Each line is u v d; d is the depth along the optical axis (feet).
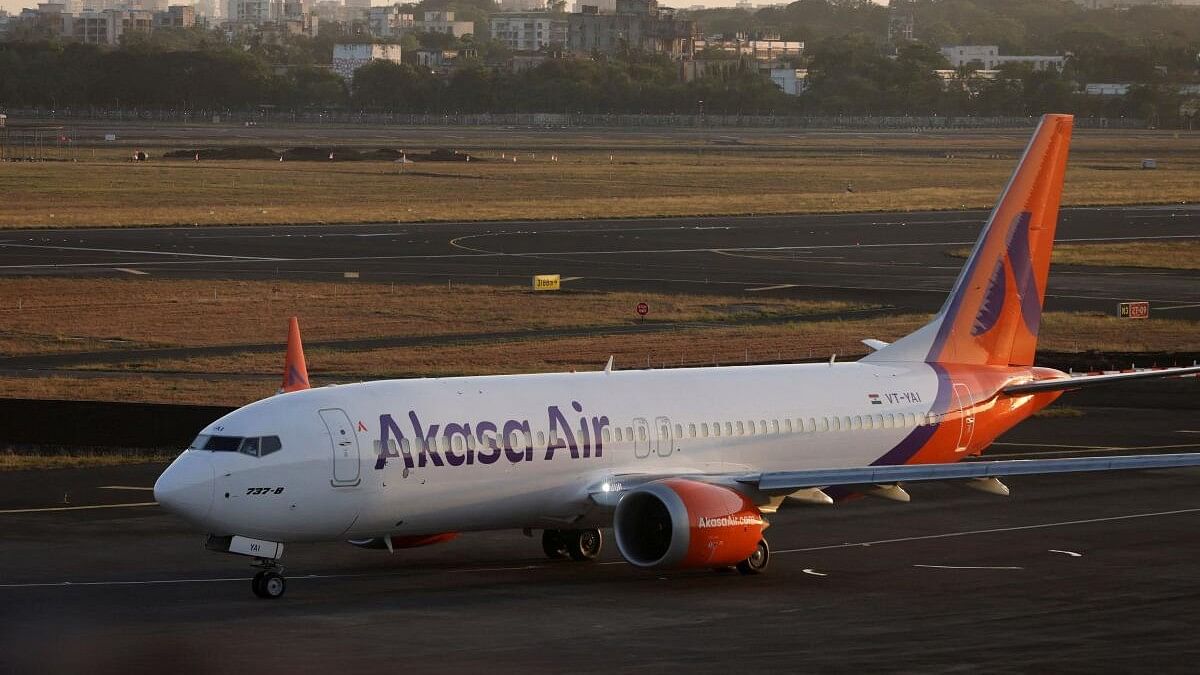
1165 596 478.59
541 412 501.56
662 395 530.27
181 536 575.79
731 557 489.67
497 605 461.37
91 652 399.65
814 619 443.32
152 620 439.63
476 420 488.44
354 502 466.29
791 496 510.17
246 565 525.75
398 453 471.62
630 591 483.92
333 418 469.16
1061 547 561.43
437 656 396.16
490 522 497.46
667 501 479.82
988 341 607.78
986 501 654.53
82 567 520.42
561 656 396.57
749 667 385.09
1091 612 454.81
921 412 578.25
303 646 406.82
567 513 507.30
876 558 542.98
